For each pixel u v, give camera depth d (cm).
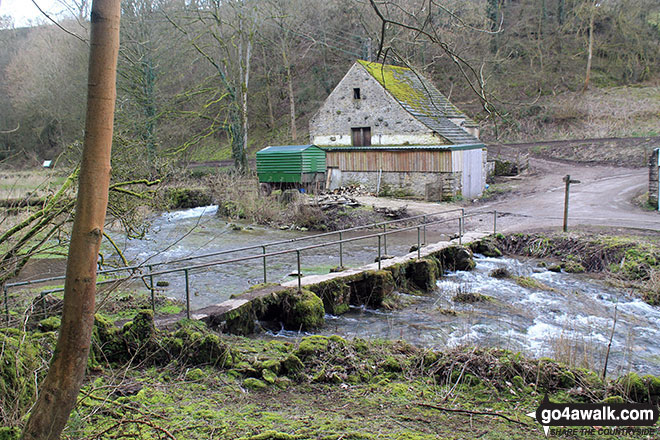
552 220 1928
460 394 580
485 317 1038
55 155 2952
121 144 959
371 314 1077
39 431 275
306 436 460
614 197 2297
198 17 2909
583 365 682
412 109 2786
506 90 4416
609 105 4162
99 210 274
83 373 284
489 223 1988
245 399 556
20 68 3169
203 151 4462
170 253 1711
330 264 1529
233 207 2548
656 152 2006
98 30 267
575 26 4797
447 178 2622
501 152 3719
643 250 1359
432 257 1360
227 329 847
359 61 2927
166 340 650
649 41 4641
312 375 631
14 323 625
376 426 491
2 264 579
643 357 819
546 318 1035
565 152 3531
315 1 3419
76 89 2889
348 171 2997
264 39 3684
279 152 2886
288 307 956
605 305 1123
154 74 2680
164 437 445
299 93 4997
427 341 897
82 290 275
